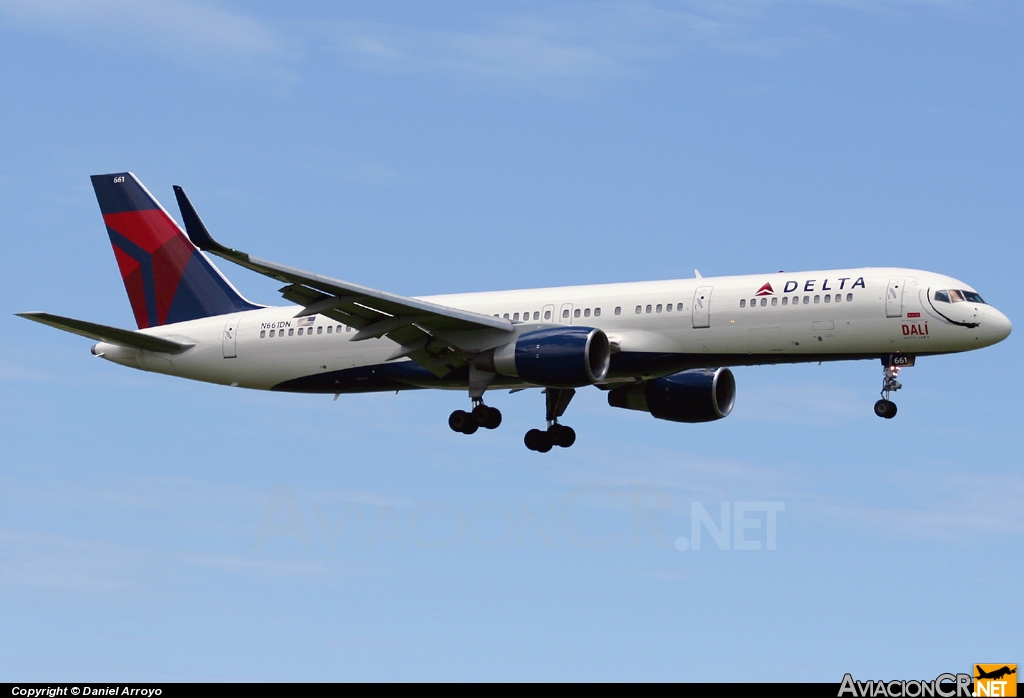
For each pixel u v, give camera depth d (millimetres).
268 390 142875
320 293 117625
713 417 140500
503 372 123625
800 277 123062
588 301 129000
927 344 118562
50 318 130375
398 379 135625
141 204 148750
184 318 146500
